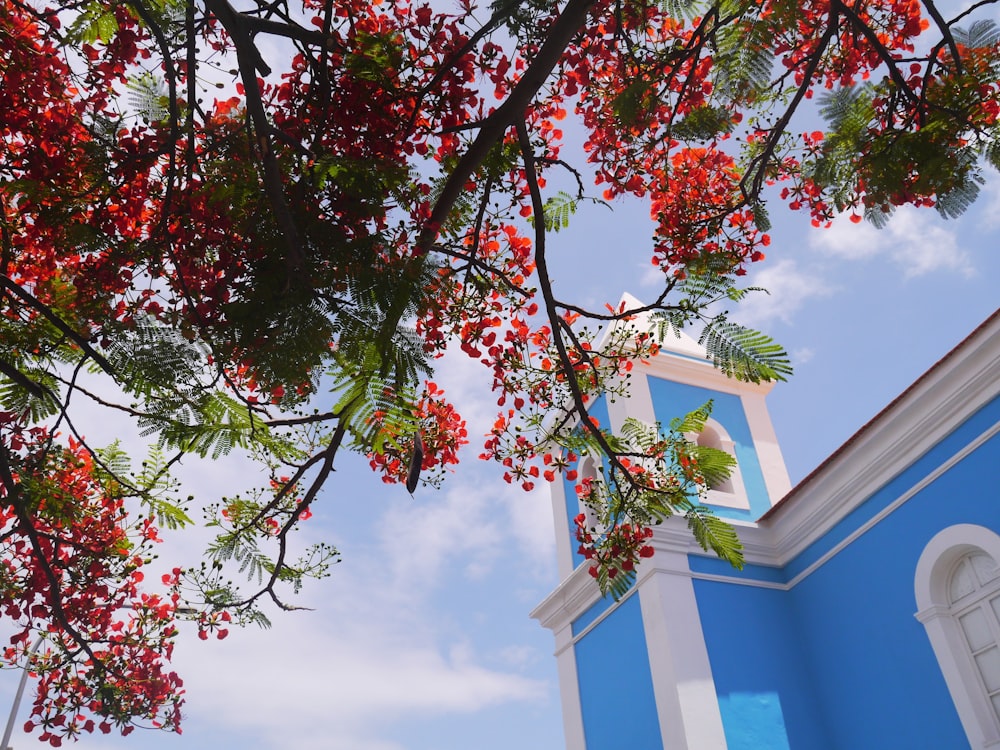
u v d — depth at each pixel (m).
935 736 8.51
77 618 4.56
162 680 4.90
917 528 9.24
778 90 4.04
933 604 8.75
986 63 2.89
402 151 2.69
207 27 2.72
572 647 12.26
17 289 2.38
